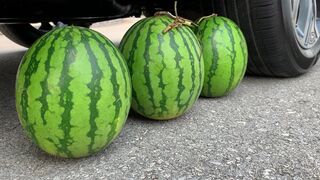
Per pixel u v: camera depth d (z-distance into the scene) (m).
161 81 0.55
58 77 0.43
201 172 0.46
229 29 0.70
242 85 0.84
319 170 0.46
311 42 0.92
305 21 0.89
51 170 0.46
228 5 0.79
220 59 0.68
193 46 0.58
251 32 0.80
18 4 0.64
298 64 0.87
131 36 0.57
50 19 0.70
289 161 0.49
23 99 0.44
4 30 1.15
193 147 0.52
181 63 0.55
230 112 0.66
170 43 0.55
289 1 0.78
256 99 0.74
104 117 0.45
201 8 0.83
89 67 0.44
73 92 0.43
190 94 0.58
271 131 0.58
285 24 0.79
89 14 0.73
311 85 0.84
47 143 0.45
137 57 0.56
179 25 0.58
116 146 0.53
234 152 0.51
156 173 0.46
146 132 0.57
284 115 0.65
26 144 0.54
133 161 0.48
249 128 0.59
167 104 0.57
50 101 0.43
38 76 0.43
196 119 0.63
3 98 0.78
